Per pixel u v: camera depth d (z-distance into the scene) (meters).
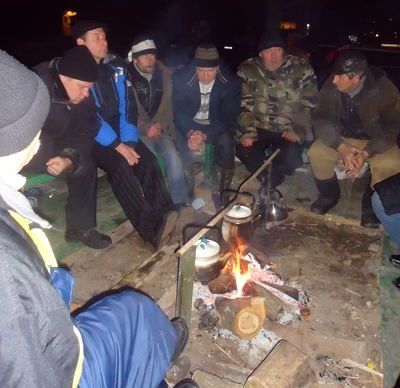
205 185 3.81
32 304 0.92
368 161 3.29
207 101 3.71
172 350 1.63
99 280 2.69
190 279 1.94
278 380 1.76
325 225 3.31
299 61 3.72
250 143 3.68
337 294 2.57
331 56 5.55
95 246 2.98
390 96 3.20
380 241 3.11
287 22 13.00
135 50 3.32
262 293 2.33
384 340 2.25
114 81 3.04
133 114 3.20
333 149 3.36
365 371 2.02
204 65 3.42
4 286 0.88
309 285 2.64
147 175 3.04
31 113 0.97
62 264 2.81
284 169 3.66
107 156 2.97
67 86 2.55
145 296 1.65
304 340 2.16
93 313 1.47
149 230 2.95
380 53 11.41
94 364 1.33
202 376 1.92
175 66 4.55
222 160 3.58
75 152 2.71
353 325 2.33
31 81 0.98
